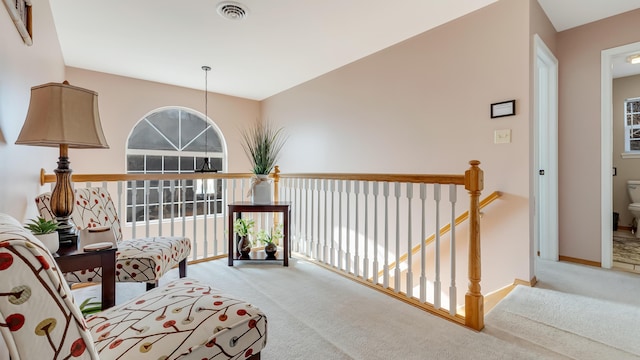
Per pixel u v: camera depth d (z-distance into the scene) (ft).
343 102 12.71
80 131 4.64
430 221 9.56
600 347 5.03
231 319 3.51
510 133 7.85
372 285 7.68
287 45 10.61
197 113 16.16
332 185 9.06
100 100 13.19
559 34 9.73
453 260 6.07
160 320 3.39
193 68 12.86
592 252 9.22
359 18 8.80
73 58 11.63
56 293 1.82
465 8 8.36
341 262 8.77
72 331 1.91
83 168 12.78
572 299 6.79
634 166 14.34
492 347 5.06
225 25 9.13
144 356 2.88
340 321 5.93
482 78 8.36
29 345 1.74
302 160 15.08
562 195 9.75
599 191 9.09
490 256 8.20
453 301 6.07
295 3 8.01
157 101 14.76
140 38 9.98
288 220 9.53
